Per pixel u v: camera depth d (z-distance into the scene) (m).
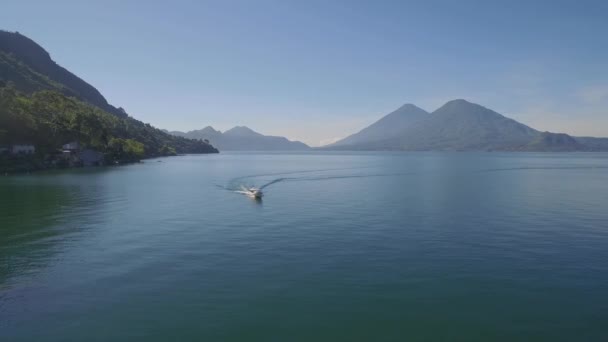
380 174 135.88
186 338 23.19
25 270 34.09
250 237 44.44
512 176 125.94
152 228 49.22
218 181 110.44
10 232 47.16
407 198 74.69
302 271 33.19
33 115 179.25
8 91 198.00
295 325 24.55
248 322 24.89
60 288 30.20
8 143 147.62
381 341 22.92
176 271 33.47
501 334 23.56
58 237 44.84
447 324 24.67
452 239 43.22
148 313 26.09
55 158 162.75
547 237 44.09
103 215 57.88
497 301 27.64
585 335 23.44
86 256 37.81
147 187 94.19
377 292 29.05
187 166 184.88
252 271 33.28
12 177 118.94
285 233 46.25
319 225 50.47
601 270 33.41
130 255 38.03
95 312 26.31
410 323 24.78
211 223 52.09
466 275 32.25
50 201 70.94
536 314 25.88
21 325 24.80
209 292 29.17
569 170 155.75
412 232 46.38
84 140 192.38
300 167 179.62
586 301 27.62
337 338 23.20
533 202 69.00
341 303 27.34
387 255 37.47
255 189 87.94
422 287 29.92
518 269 33.66
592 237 44.09
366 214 57.94
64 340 23.14
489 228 48.41
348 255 37.47
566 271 33.19
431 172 144.75
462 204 66.94
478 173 139.25
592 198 74.00
